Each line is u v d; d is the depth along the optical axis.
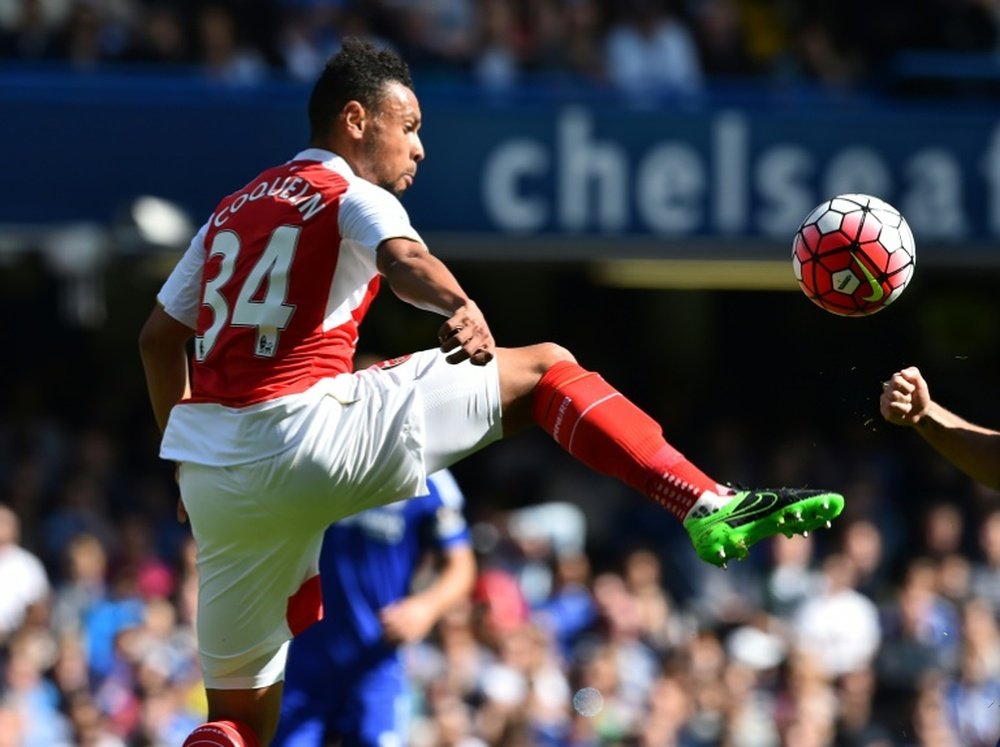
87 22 44.66
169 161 42.97
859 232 16.33
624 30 48.50
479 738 35.56
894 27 51.25
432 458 16.45
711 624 41.50
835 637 40.59
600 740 36.84
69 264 42.56
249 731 17.12
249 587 16.56
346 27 47.09
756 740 37.59
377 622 25.42
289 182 16.33
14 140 42.53
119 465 46.69
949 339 55.50
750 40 51.19
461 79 46.75
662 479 16.19
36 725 34.59
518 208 44.22
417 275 14.83
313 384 15.95
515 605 39.06
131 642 35.94
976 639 40.09
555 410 16.58
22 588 36.56
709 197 45.03
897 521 47.19
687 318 55.47
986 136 45.94
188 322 17.47
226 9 46.31
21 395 49.19
